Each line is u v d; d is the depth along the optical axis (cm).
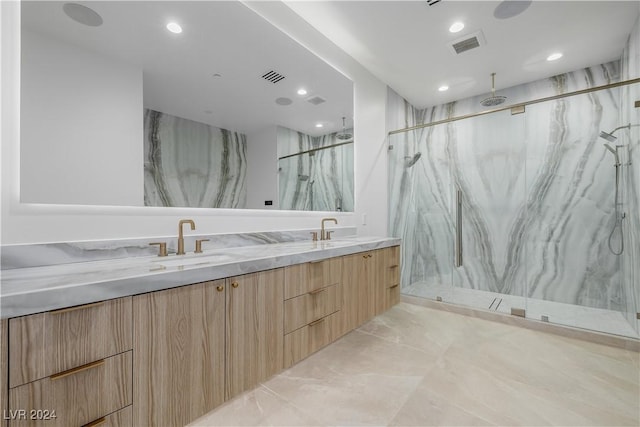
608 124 265
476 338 213
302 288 164
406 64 289
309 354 169
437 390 146
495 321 250
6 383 73
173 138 158
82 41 126
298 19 222
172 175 158
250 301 135
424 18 222
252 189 200
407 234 353
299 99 231
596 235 268
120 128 138
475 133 333
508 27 231
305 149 239
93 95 129
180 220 159
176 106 159
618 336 203
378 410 130
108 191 134
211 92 175
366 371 164
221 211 182
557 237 288
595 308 265
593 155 271
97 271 105
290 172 228
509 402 136
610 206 261
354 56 276
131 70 142
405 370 165
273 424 121
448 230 343
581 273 276
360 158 296
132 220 143
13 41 109
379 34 244
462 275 336
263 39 199
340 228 275
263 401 136
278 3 206
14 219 109
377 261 240
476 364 173
